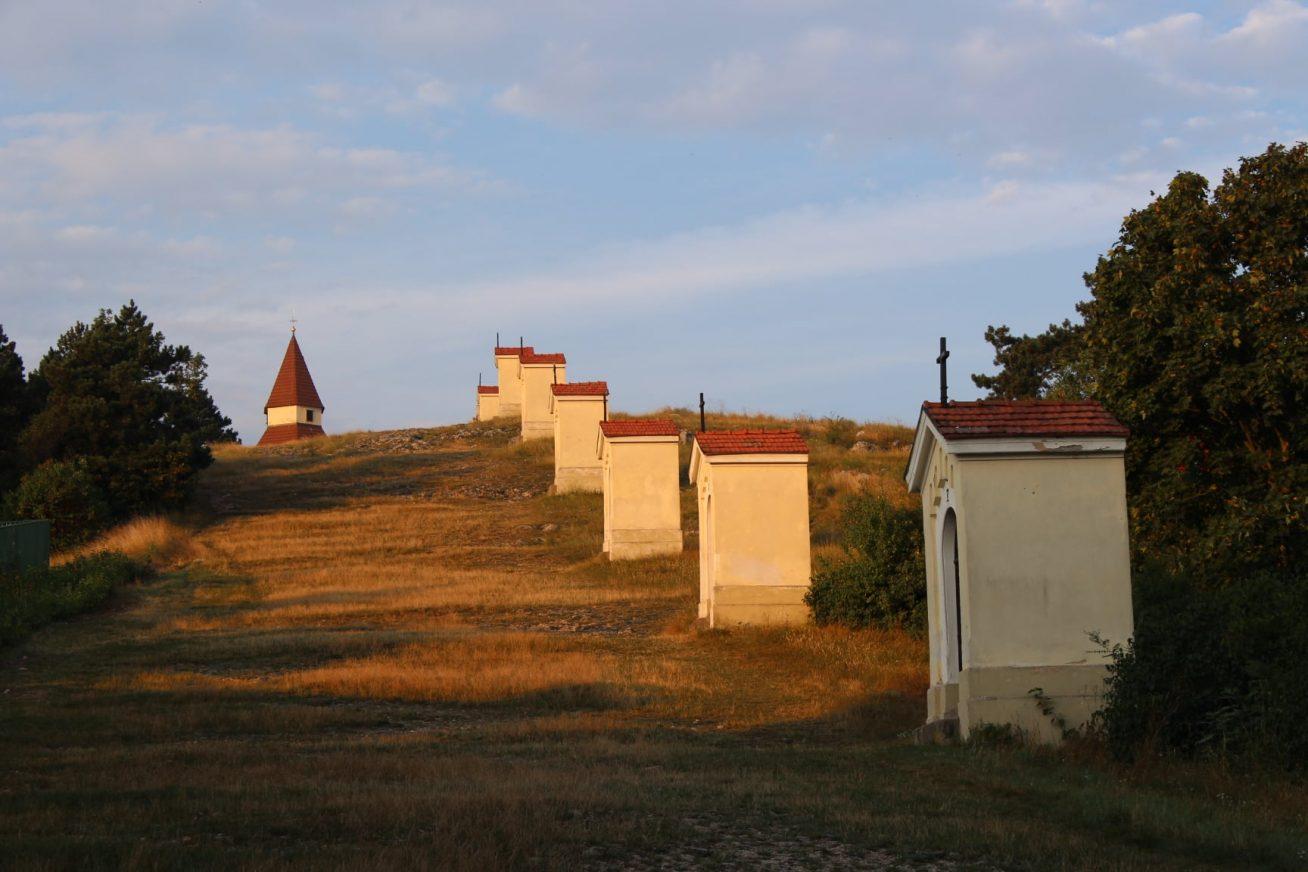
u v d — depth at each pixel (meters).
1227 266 20.05
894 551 26.05
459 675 21.19
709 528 28.53
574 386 51.66
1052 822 11.12
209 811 10.60
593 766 13.70
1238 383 18.83
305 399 91.81
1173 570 18.98
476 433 68.50
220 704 18.98
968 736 15.37
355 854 8.89
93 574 33.62
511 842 9.54
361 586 34.31
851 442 56.81
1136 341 20.03
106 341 50.84
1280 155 19.88
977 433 15.66
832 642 24.73
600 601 31.44
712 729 17.70
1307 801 11.57
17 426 48.53
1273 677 13.15
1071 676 15.45
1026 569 15.59
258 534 44.09
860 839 10.23
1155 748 13.76
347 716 17.97
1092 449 15.72
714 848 9.89
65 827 9.87
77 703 18.84
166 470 46.41
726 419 63.00
